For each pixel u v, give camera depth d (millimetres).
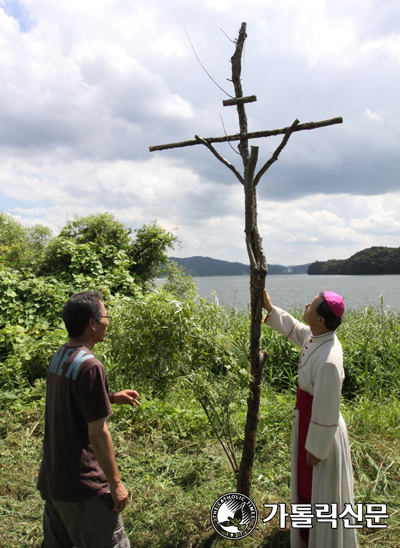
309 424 2225
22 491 3070
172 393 2750
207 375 2773
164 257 9211
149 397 4516
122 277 8195
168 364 2479
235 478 3211
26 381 5418
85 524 1750
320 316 2223
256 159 2320
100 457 1691
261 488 3117
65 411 1754
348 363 5547
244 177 2426
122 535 1844
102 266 8414
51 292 7074
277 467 3414
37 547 2484
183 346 2553
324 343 2258
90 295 1958
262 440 3875
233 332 5578
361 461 3424
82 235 9016
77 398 1725
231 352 2748
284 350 6051
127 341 2520
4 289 7066
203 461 3439
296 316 7484
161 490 3025
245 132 2498
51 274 8289
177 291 7566
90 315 1902
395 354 5754
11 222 17250
